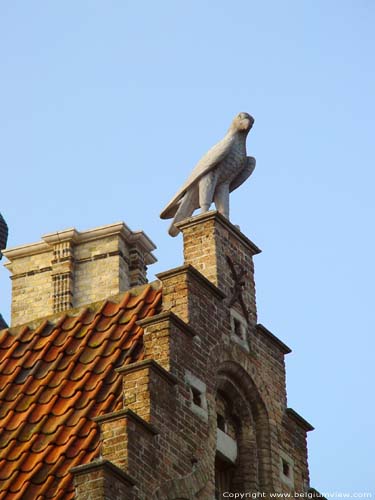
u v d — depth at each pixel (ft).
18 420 84.38
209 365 85.05
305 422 91.20
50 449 80.79
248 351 88.94
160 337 82.99
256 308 91.56
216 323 87.10
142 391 79.71
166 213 93.91
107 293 112.06
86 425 81.51
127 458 76.02
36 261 115.03
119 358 85.81
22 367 88.84
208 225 90.48
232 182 94.63
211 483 81.46
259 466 86.74
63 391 85.15
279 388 90.63
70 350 88.58
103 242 113.91
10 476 79.87
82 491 73.97
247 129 94.73
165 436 79.25
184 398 81.97
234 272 90.38
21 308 113.60
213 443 83.05
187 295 85.71
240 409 87.61
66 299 112.37
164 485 77.82
